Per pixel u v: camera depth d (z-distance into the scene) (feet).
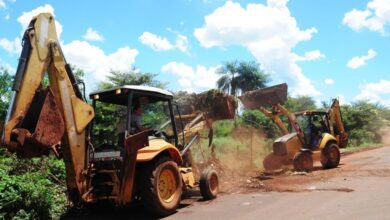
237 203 30.42
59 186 34.01
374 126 143.23
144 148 27.50
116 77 77.46
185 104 39.81
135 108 28.96
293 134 52.54
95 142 33.71
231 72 156.04
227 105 40.09
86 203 27.66
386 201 27.81
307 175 45.60
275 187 36.94
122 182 26.04
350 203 27.84
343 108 143.23
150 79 79.41
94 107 29.07
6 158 38.11
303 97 158.30
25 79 22.21
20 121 21.62
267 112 52.70
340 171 47.96
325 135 53.06
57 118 23.16
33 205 26.30
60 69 24.56
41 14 23.58
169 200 27.86
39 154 22.90
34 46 22.90
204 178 32.45
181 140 34.91
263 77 157.17
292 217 24.71
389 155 70.49
